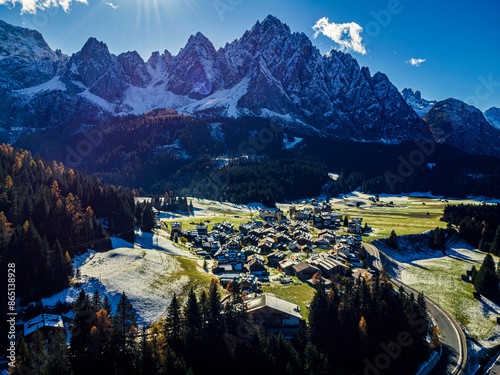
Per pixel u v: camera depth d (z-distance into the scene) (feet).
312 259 348.38
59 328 201.26
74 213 355.15
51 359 169.99
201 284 284.00
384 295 240.94
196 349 195.83
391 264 393.70
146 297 250.78
